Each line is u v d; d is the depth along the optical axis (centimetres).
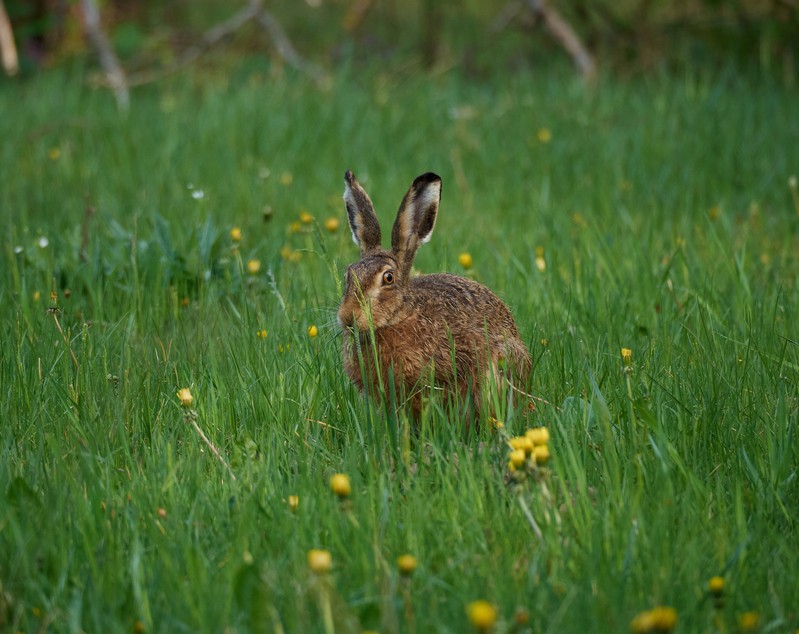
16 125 2020
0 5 2184
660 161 1716
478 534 690
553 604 609
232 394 905
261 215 1477
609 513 692
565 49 2464
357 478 749
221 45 2564
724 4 2475
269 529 698
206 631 582
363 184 1614
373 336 843
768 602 620
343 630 582
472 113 2020
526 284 1188
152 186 1631
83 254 1247
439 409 830
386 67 2517
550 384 928
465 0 3136
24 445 823
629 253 1292
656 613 530
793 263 1290
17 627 612
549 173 1689
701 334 1020
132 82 2328
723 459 799
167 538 681
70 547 669
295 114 2005
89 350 977
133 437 852
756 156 1706
